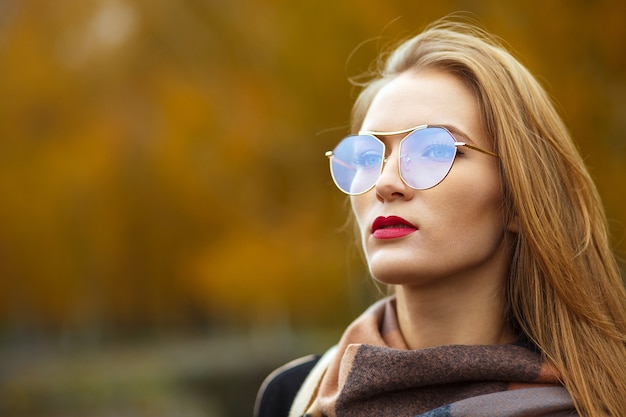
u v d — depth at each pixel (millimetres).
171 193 11945
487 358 1305
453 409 1269
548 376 1318
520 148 1361
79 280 14641
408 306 1423
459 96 1387
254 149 9914
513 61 1464
